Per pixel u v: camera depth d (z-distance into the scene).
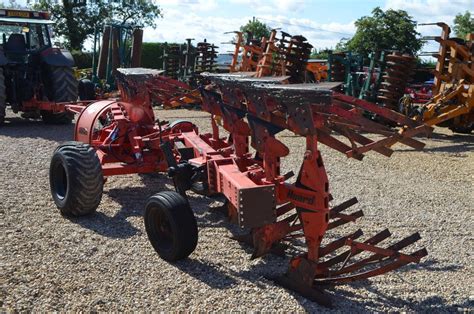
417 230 5.81
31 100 11.99
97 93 14.70
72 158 5.60
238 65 15.08
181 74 19.16
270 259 4.87
